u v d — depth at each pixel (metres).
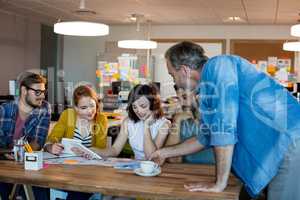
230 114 1.67
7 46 7.76
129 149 2.71
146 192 1.66
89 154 2.34
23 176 1.88
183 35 8.83
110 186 1.73
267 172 1.75
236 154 1.79
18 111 2.70
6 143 2.66
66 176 1.90
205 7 6.50
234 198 1.59
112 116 3.72
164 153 2.15
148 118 2.61
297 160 1.76
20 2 6.53
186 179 1.87
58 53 9.41
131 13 7.23
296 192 1.78
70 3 6.38
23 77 2.77
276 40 8.41
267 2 5.92
